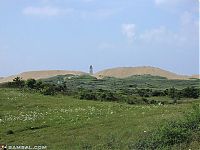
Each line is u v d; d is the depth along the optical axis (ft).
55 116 106.42
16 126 96.07
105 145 68.03
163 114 96.22
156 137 61.87
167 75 470.39
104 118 99.55
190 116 64.90
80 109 118.42
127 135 72.49
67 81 337.93
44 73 476.13
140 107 123.54
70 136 80.69
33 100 137.59
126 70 501.56
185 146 57.62
